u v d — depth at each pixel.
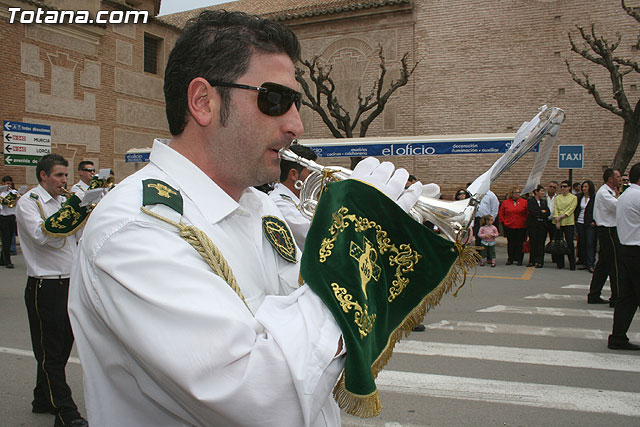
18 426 3.49
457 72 16.34
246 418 0.88
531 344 5.30
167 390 0.95
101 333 1.07
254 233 1.23
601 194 7.05
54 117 14.48
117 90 16.25
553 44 15.45
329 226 1.09
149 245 0.94
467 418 3.57
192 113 1.11
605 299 7.43
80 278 1.10
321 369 0.92
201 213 1.09
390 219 1.18
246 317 0.96
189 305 0.88
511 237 11.27
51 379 3.41
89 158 15.43
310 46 17.91
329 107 14.68
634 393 4.02
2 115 13.20
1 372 4.47
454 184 16.42
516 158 1.33
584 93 15.20
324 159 17.23
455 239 1.30
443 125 16.52
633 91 14.84
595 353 5.01
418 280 1.20
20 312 6.59
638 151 14.77
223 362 0.87
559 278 9.48
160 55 17.88
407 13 16.73
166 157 1.13
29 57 13.80
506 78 15.88
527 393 4.01
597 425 3.47
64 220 3.47
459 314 6.60
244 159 1.12
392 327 1.15
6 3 13.14
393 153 12.96
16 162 12.39
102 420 1.09
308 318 0.97
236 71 1.09
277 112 1.11
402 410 3.71
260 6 19.95
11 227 10.44
